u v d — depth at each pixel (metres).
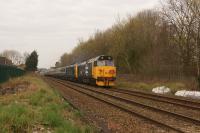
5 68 37.38
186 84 34.66
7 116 10.02
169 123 13.34
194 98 26.33
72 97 24.66
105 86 43.34
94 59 43.12
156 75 49.06
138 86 40.56
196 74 34.69
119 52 60.75
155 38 59.12
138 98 25.17
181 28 43.03
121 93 30.36
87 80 46.97
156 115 15.64
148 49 59.31
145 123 13.43
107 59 42.00
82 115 14.15
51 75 111.69
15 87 30.16
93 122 12.76
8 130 9.14
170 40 46.47
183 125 12.88
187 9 41.97
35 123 10.93
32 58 129.50
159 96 26.61
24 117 10.50
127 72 63.28
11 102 16.14
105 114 16.08
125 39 60.75
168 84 36.75
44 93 21.91
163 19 47.97
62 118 11.86
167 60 48.97
